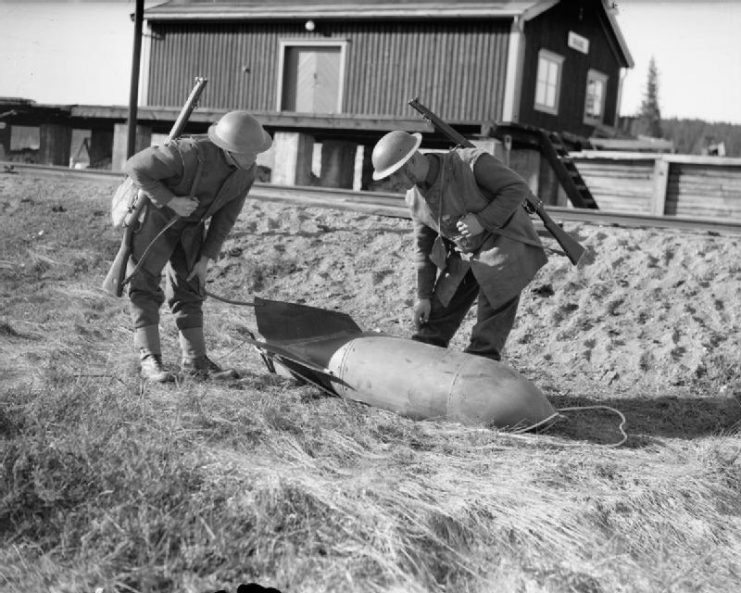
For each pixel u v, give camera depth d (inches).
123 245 213.8
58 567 128.9
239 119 206.4
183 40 971.9
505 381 192.1
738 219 604.4
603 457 181.0
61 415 174.2
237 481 149.6
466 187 205.3
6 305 295.7
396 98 869.2
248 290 327.9
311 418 189.2
